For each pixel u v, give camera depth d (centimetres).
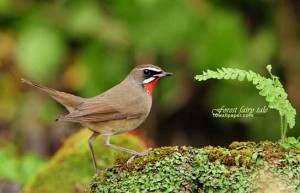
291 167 849
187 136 1580
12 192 1298
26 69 1463
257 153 864
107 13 1492
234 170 859
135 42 1477
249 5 1523
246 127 1564
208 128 1591
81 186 1116
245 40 1477
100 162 1112
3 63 1567
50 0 1500
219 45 1460
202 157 880
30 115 1552
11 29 1518
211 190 859
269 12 1531
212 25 1466
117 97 1051
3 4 1492
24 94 1569
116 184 887
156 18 1465
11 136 1542
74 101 1049
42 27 1483
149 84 1079
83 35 1486
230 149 902
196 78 888
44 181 1128
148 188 866
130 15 1475
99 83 1490
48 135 1539
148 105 1073
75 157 1127
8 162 1362
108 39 1484
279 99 889
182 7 1462
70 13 1488
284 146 879
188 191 862
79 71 1495
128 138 1120
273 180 842
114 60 1488
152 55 1490
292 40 1526
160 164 881
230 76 888
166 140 1569
